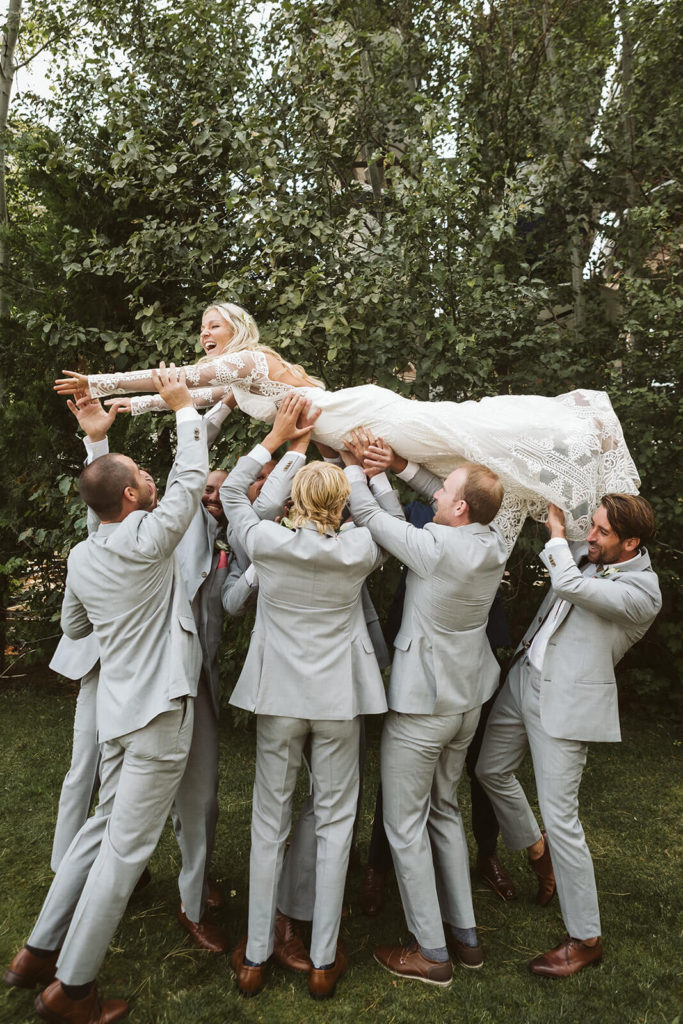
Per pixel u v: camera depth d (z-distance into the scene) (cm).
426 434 242
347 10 474
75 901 209
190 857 238
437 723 223
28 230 585
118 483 210
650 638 518
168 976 226
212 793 240
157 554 204
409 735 225
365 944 248
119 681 204
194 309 415
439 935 226
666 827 347
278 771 220
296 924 246
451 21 498
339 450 256
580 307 536
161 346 404
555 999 218
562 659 235
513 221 396
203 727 238
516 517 248
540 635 249
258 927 219
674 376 476
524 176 449
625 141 516
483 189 461
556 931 258
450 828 239
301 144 441
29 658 568
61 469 523
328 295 405
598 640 233
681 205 500
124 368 451
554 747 233
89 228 493
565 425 246
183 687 202
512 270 486
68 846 234
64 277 499
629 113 513
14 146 520
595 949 232
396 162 482
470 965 232
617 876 298
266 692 216
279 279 407
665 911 269
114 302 495
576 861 229
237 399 259
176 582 218
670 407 471
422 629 226
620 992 220
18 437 497
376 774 409
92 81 461
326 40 436
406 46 489
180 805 236
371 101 478
